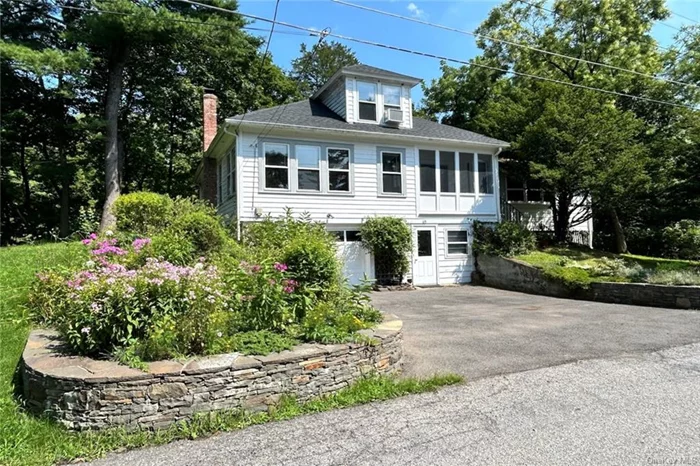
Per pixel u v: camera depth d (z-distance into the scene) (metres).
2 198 19.80
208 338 4.20
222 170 14.86
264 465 2.98
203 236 8.16
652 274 10.54
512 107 17.12
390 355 4.94
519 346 5.94
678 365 5.04
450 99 24.97
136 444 3.32
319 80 35.91
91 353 4.15
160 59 19.66
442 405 3.98
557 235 17.03
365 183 13.56
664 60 18.75
